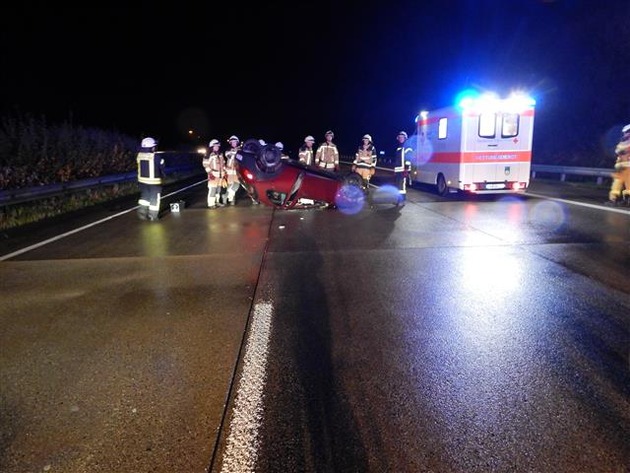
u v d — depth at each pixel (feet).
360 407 11.47
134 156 87.61
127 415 11.32
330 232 32.24
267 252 26.84
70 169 59.88
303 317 17.10
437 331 15.70
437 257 25.02
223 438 10.43
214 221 37.42
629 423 10.68
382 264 23.88
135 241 30.40
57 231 34.53
